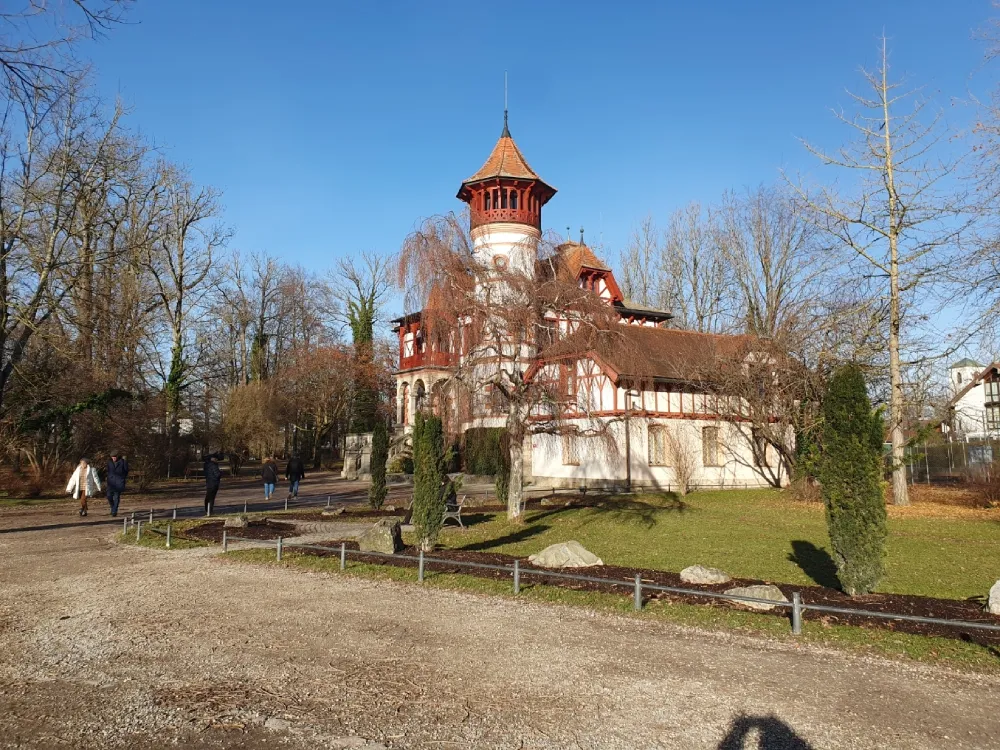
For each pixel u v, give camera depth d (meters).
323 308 57.53
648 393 29.05
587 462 29.94
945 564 12.09
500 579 10.54
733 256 41.56
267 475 27.61
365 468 42.41
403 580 10.72
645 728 5.16
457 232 17.08
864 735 5.04
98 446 29.59
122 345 26.52
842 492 9.36
